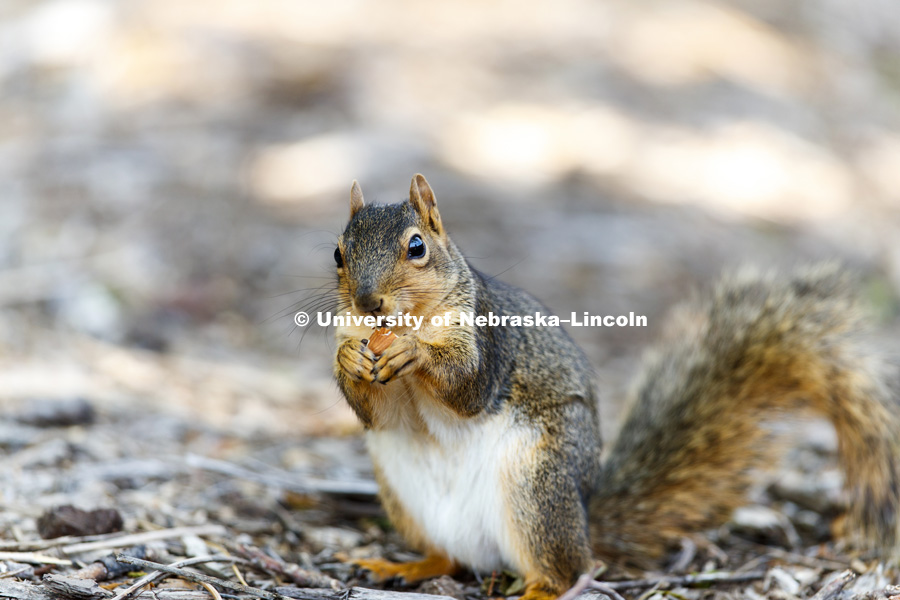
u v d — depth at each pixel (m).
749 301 8.87
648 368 8.99
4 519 7.36
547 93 21.86
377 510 8.69
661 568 7.85
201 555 7.16
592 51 23.98
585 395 7.58
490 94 21.62
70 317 13.39
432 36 24.20
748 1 30.19
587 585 6.76
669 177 19.09
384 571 7.46
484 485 7.16
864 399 8.14
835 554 7.85
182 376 12.17
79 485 8.26
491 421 7.18
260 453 9.96
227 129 19.72
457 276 7.15
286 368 13.15
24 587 6.06
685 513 8.17
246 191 17.61
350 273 6.93
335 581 6.98
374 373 6.73
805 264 9.14
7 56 23.55
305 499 8.62
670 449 8.30
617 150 19.80
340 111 20.53
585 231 16.62
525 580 7.21
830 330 8.41
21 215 16.41
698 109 22.12
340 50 23.00
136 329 13.36
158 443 9.70
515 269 15.32
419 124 20.02
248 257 15.56
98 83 21.67
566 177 18.58
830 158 21.67
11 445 8.98
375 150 18.69
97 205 16.77
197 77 21.62
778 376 8.45
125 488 8.41
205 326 14.02
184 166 18.33
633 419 8.66
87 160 18.38
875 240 18.22
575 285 15.09
